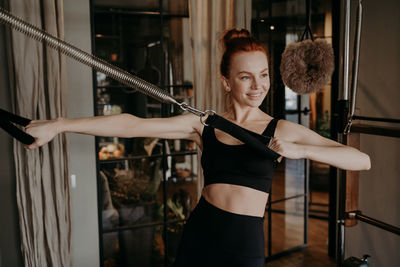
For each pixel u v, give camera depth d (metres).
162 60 2.84
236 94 1.37
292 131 1.38
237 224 1.33
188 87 2.91
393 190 2.61
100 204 2.61
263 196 1.36
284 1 3.22
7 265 2.37
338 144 1.34
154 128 1.43
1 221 2.34
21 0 2.15
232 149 1.35
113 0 2.62
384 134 1.70
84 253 2.59
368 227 2.80
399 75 2.52
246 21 2.76
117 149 2.68
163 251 2.90
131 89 2.70
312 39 1.92
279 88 3.25
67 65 2.43
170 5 2.81
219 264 1.34
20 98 2.21
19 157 2.26
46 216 2.32
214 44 2.69
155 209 2.85
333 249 3.46
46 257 2.36
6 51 2.25
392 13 2.55
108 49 2.77
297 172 3.55
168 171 2.87
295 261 3.39
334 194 3.41
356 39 1.59
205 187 1.43
